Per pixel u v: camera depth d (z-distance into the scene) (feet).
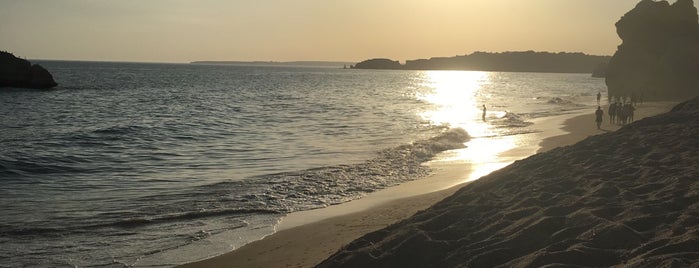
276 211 49.24
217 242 40.29
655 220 24.56
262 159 80.18
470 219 30.81
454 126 129.29
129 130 115.55
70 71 554.46
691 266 17.83
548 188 35.32
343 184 61.05
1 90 254.06
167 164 76.33
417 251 26.35
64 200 54.13
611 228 23.61
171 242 40.40
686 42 212.23
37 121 138.31
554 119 143.23
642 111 149.07
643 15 219.41
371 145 94.84
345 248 30.14
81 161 78.23
